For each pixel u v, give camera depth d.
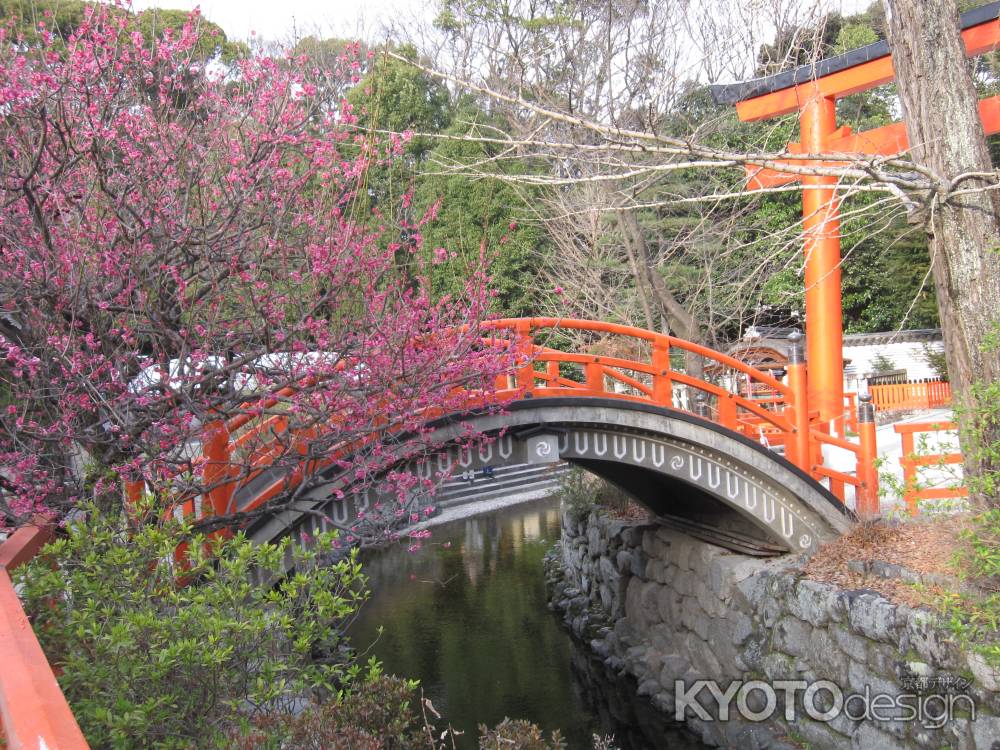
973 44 8.20
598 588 12.46
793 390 8.52
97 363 4.46
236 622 3.07
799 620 7.71
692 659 9.43
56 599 3.28
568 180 5.37
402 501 5.71
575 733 8.83
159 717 2.88
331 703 3.96
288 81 4.90
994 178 6.43
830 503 8.34
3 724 1.48
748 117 9.91
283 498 5.39
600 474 9.92
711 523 9.80
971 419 6.28
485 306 5.53
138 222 4.48
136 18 4.87
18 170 4.46
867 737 6.78
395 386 5.03
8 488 4.42
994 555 5.75
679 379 8.04
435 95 16.14
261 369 4.89
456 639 11.71
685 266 14.06
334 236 4.86
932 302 20.17
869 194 8.95
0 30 4.34
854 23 12.12
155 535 3.40
